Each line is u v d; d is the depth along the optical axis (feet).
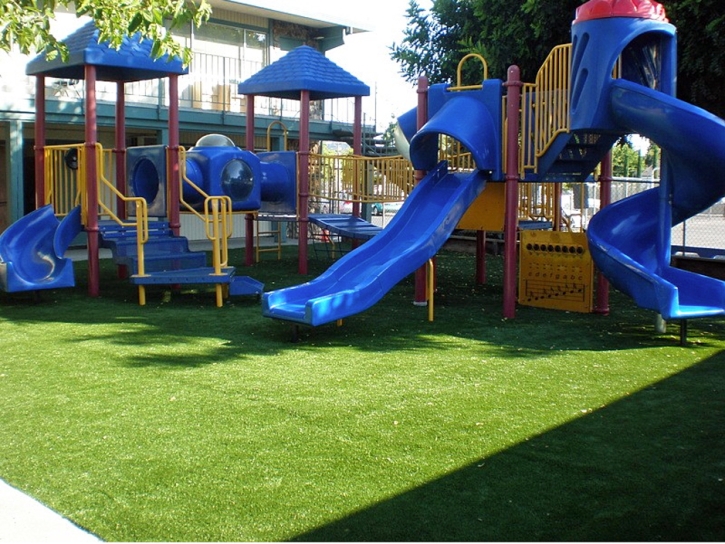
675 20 34.06
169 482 13.82
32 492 13.42
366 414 17.72
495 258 56.65
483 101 32.45
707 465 14.62
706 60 34.76
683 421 17.30
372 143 74.33
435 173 33.60
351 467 14.48
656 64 28.94
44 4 25.43
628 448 15.53
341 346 25.31
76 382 20.45
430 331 28.14
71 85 54.95
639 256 29.60
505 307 31.40
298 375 21.30
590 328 28.94
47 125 57.93
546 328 28.89
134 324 29.12
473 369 22.11
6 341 25.81
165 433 16.40
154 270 35.55
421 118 34.42
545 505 12.80
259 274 45.80
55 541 11.60
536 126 31.14
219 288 33.63
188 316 30.99
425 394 19.42
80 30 37.83
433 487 13.55
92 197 36.27
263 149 70.90
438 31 47.93
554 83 30.37
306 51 49.19
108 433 16.40
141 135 67.10
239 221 70.74
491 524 12.10
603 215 30.07
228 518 12.35
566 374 21.57
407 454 15.17
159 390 19.69
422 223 31.45
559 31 39.60
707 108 37.65
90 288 36.78
